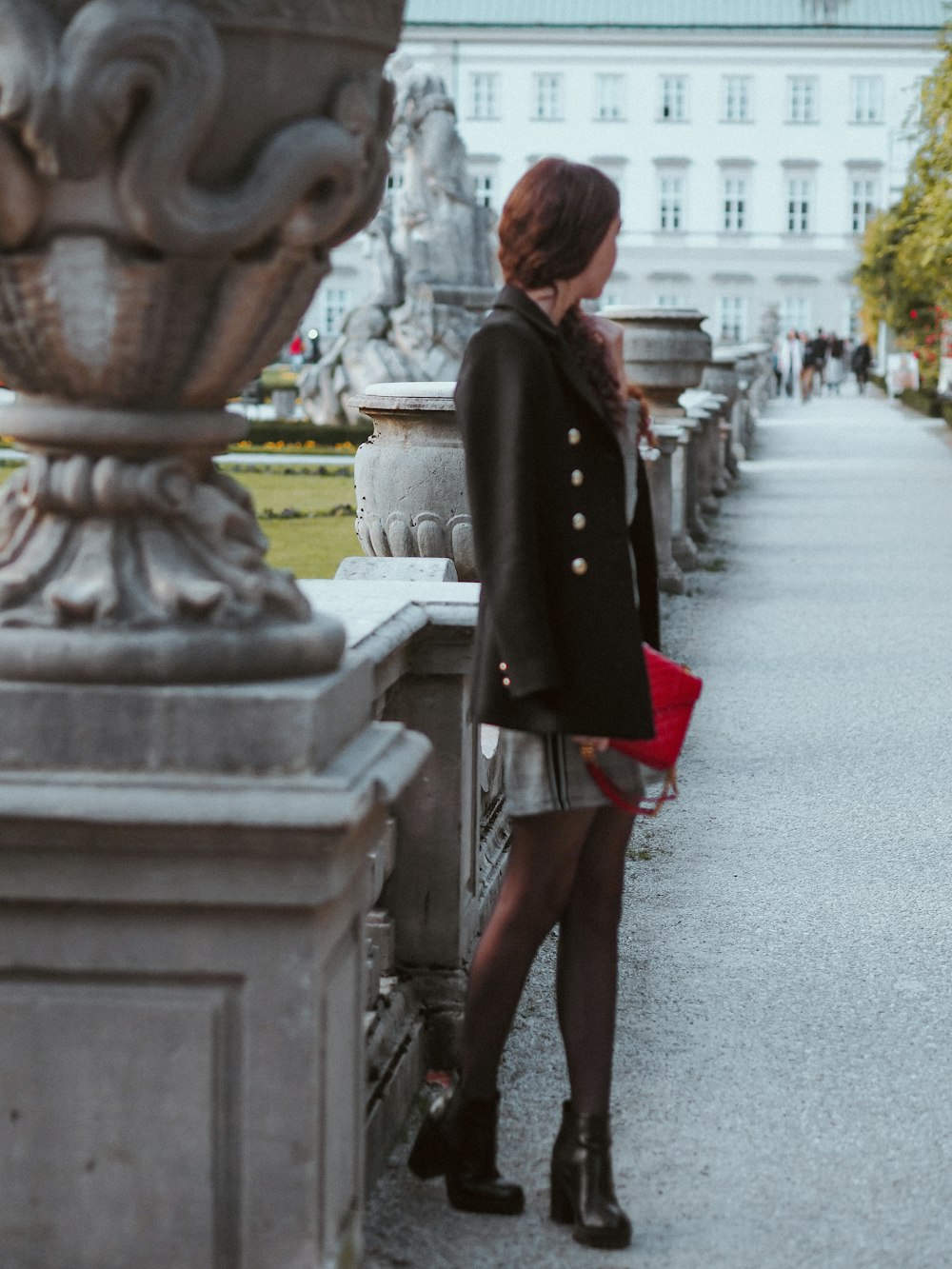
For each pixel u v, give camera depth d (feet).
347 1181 8.59
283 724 7.36
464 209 84.23
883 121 239.50
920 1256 9.74
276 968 7.62
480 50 242.37
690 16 240.94
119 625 7.41
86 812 7.23
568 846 9.77
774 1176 10.77
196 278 7.36
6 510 7.82
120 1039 7.72
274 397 101.81
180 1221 7.82
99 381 7.48
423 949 12.74
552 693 9.25
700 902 16.57
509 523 9.07
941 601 37.50
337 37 7.43
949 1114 11.77
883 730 24.63
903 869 17.76
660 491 38.09
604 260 9.46
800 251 242.37
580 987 10.02
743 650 31.27
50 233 7.22
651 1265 9.57
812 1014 13.61
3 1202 7.86
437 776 12.60
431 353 83.41
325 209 7.50
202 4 7.07
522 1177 10.67
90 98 6.86
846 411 131.44
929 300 104.94
